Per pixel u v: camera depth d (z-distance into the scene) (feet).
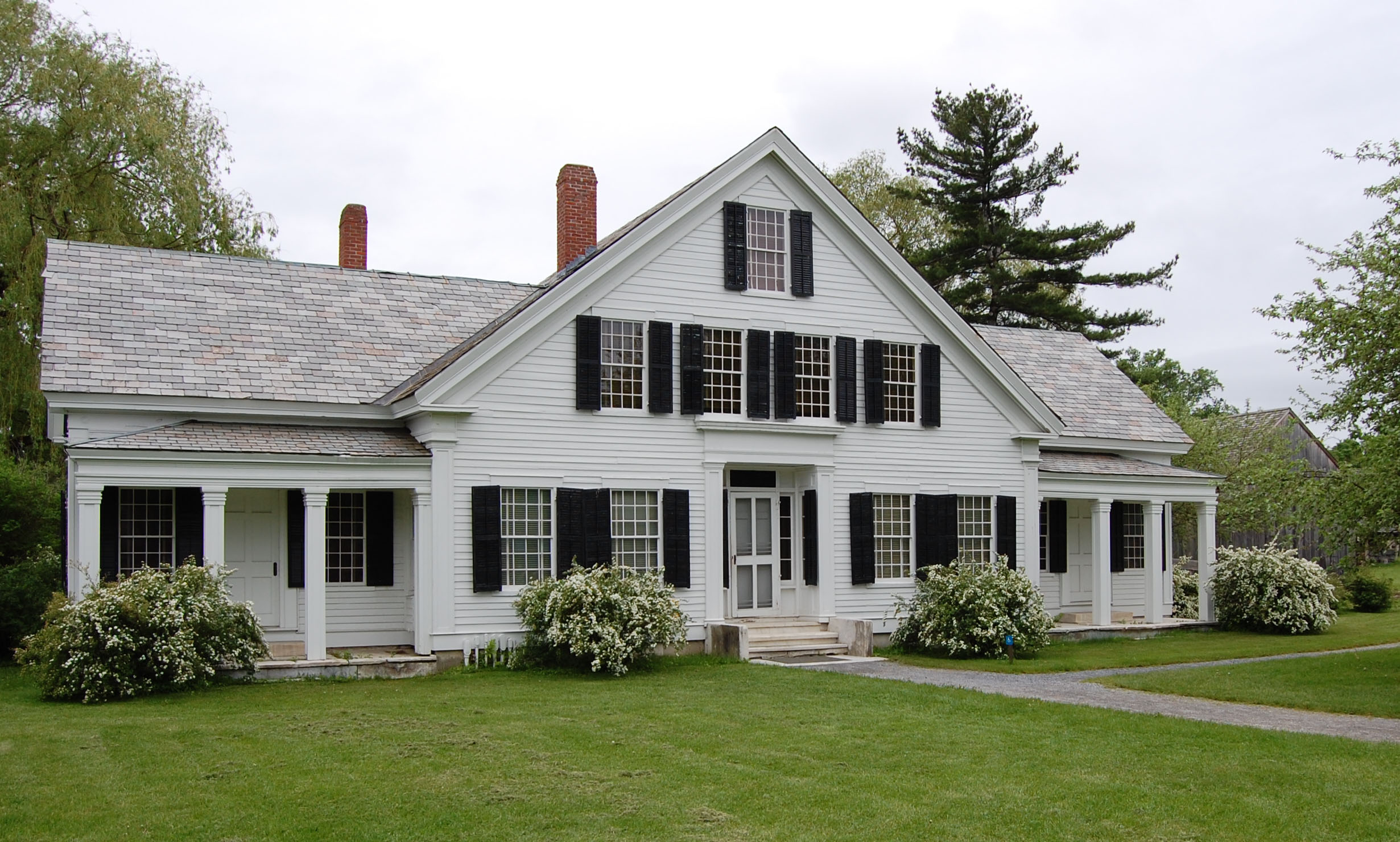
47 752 38.22
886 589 73.41
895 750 39.24
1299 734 42.27
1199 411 185.68
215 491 56.13
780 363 70.13
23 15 103.14
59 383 57.31
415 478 60.59
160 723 43.45
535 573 63.16
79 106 101.24
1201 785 34.94
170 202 106.83
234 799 32.81
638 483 65.92
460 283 79.36
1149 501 84.89
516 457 62.75
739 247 69.46
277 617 63.87
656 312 67.00
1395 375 55.31
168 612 50.96
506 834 30.01
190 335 64.44
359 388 65.26
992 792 34.04
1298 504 59.52
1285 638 80.74
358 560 66.23
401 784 34.47
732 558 71.15
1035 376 93.30
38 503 82.74
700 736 41.50
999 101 141.59
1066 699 51.90
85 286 64.75
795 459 70.49
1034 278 137.90
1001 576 71.41
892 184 157.89
